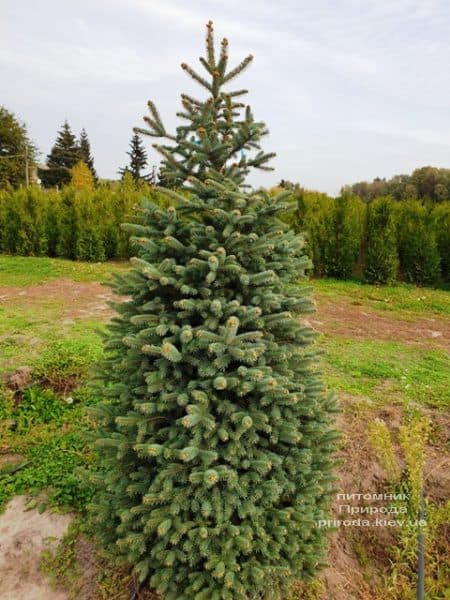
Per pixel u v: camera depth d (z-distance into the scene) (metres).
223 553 2.00
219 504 2.01
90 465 3.25
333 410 2.59
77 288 8.44
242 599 1.99
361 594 2.62
